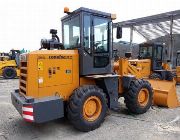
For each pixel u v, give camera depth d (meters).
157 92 6.57
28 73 4.22
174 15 16.17
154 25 19.56
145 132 4.54
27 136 4.43
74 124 4.49
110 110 6.17
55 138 4.32
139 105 5.73
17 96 4.62
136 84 5.69
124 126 4.91
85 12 4.84
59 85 4.58
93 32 5.03
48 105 4.13
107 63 5.38
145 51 11.59
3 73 15.24
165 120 5.32
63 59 4.64
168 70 11.70
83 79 5.01
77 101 4.43
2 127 4.90
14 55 16.30
